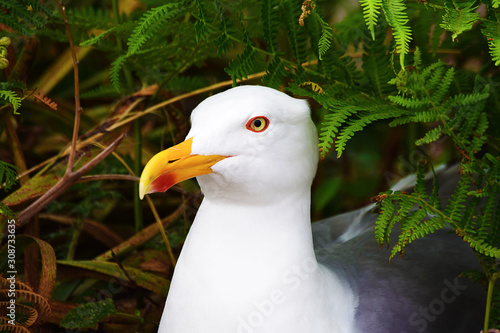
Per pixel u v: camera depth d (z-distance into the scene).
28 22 1.88
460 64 1.93
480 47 1.91
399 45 1.75
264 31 1.85
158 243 2.02
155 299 1.98
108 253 1.99
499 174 1.78
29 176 1.99
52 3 1.92
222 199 1.76
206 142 1.73
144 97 1.98
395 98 1.78
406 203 1.77
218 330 1.75
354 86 1.86
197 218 1.77
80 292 1.99
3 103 1.90
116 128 1.96
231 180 1.75
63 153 1.95
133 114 1.97
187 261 1.77
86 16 1.95
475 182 1.79
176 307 1.77
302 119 1.75
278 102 1.75
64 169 1.96
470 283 1.84
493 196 1.78
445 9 1.78
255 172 1.74
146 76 1.98
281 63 1.86
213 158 1.74
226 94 1.75
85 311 1.89
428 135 1.78
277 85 1.86
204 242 1.76
